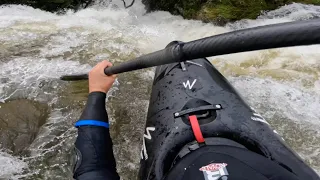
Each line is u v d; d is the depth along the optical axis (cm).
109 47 309
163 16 384
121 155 207
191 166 108
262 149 146
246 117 159
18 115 227
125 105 239
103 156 123
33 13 381
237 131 151
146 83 260
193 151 119
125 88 254
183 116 161
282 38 71
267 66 286
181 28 355
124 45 314
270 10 360
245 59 293
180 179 107
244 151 112
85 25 351
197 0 371
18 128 218
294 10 357
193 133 150
